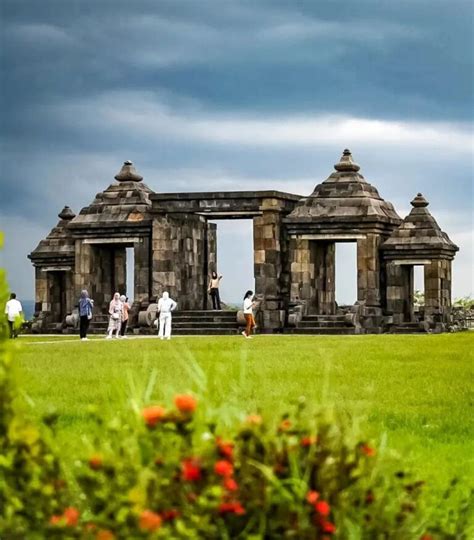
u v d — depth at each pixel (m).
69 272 88.88
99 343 54.50
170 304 64.50
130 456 10.12
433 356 40.50
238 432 10.20
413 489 11.20
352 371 33.75
